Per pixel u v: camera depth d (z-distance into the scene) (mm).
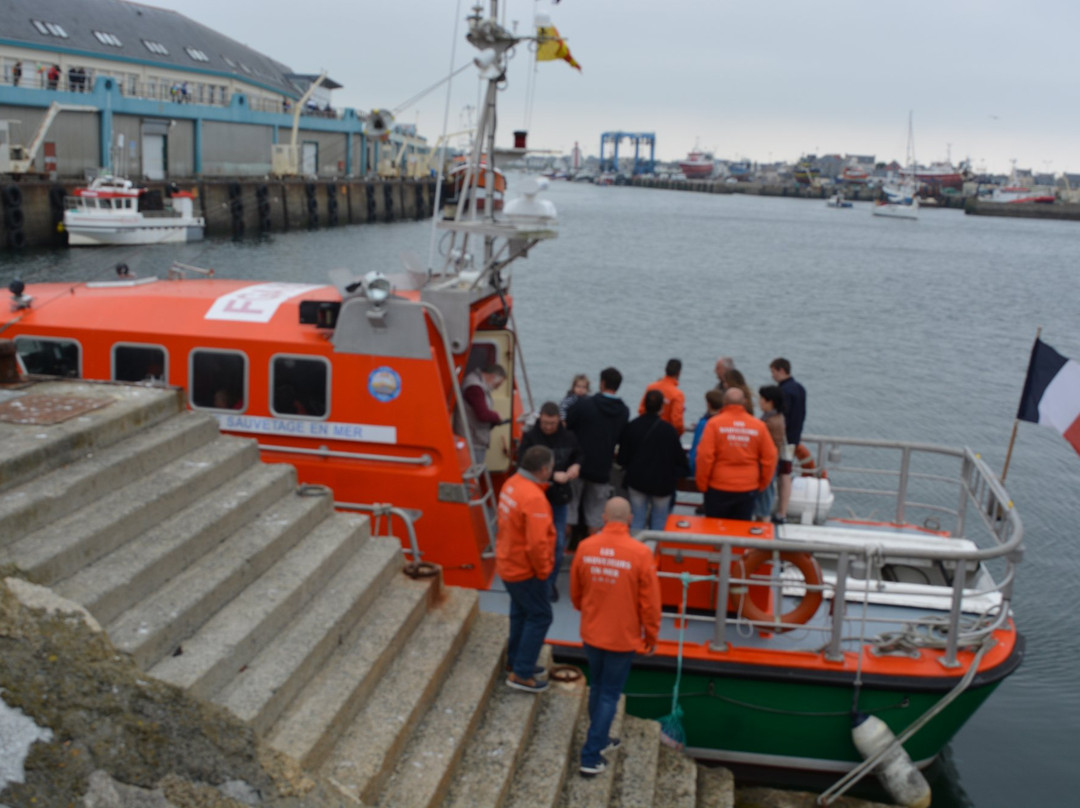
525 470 5445
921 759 7012
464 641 5828
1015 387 25281
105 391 5797
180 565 4715
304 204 70125
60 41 57750
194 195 56000
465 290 7309
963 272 62469
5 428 4980
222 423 7578
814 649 6902
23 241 44844
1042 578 12438
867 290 48469
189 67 67625
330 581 5391
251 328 7480
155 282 8703
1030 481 16766
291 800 3744
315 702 4496
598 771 5395
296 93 86625
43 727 3576
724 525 7016
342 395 7344
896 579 8086
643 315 35344
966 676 6605
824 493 8453
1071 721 8953
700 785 6461
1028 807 7555
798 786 7059
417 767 4605
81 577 4281
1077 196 198500
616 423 7566
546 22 7559
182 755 3678
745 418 7258
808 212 165125
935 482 16609
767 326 34219
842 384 24859
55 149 51000
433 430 7250
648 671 6840
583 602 5410
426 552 7438
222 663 4234
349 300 7227
